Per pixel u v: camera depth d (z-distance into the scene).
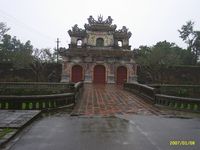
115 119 13.75
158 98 20.19
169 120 13.67
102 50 50.34
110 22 52.47
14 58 58.50
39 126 11.75
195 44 75.12
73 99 19.67
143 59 54.69
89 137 9.93
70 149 8.49
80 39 53.12
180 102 17.88
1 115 13.38
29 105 15.93
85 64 48.88
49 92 20.95
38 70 50.47
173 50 71.56
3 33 66.88
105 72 49.06
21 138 9.73
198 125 12.40
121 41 53.47
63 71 48.66
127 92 29.64
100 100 22.66
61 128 11.40
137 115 15.36
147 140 9.61
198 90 28.59
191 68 52.75
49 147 8.68
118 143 9.20
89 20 52.25
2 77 50.50
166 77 51.53
